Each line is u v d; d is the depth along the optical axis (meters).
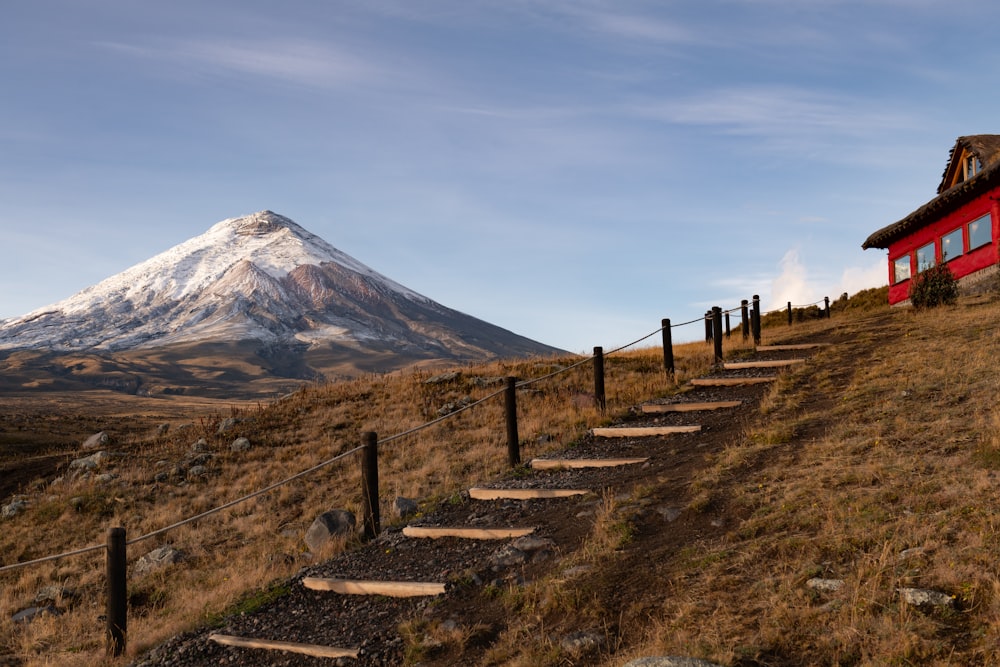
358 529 11.14
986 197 22.91
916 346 13.54
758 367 15.20
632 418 12.91
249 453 19.84
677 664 4.23
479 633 5.93
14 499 18.36
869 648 4.24
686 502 7.61
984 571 4.64
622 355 24.45
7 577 14.22
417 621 6.48
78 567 14.20
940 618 4.37
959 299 21.31
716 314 17.52
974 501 5.69
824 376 12.61
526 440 16.34
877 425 8.66
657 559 6.35
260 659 6.79
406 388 23.73
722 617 5.00
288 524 15.09
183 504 17.02
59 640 10.33
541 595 6.20
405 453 17.95
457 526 8.93
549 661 5.11
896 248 29.80
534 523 8.41
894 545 5.27
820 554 5.56
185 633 7.86
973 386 9.49
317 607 7.75
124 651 8.34
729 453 8.98
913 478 6.59
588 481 9.62
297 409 23.20
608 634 5.28
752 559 5.81
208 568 13.11
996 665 3.77
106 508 17.09
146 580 12.93
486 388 22.44
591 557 6.66
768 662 4.39
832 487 6.91
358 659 6.21
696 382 14.59
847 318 23.91
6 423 33.91
